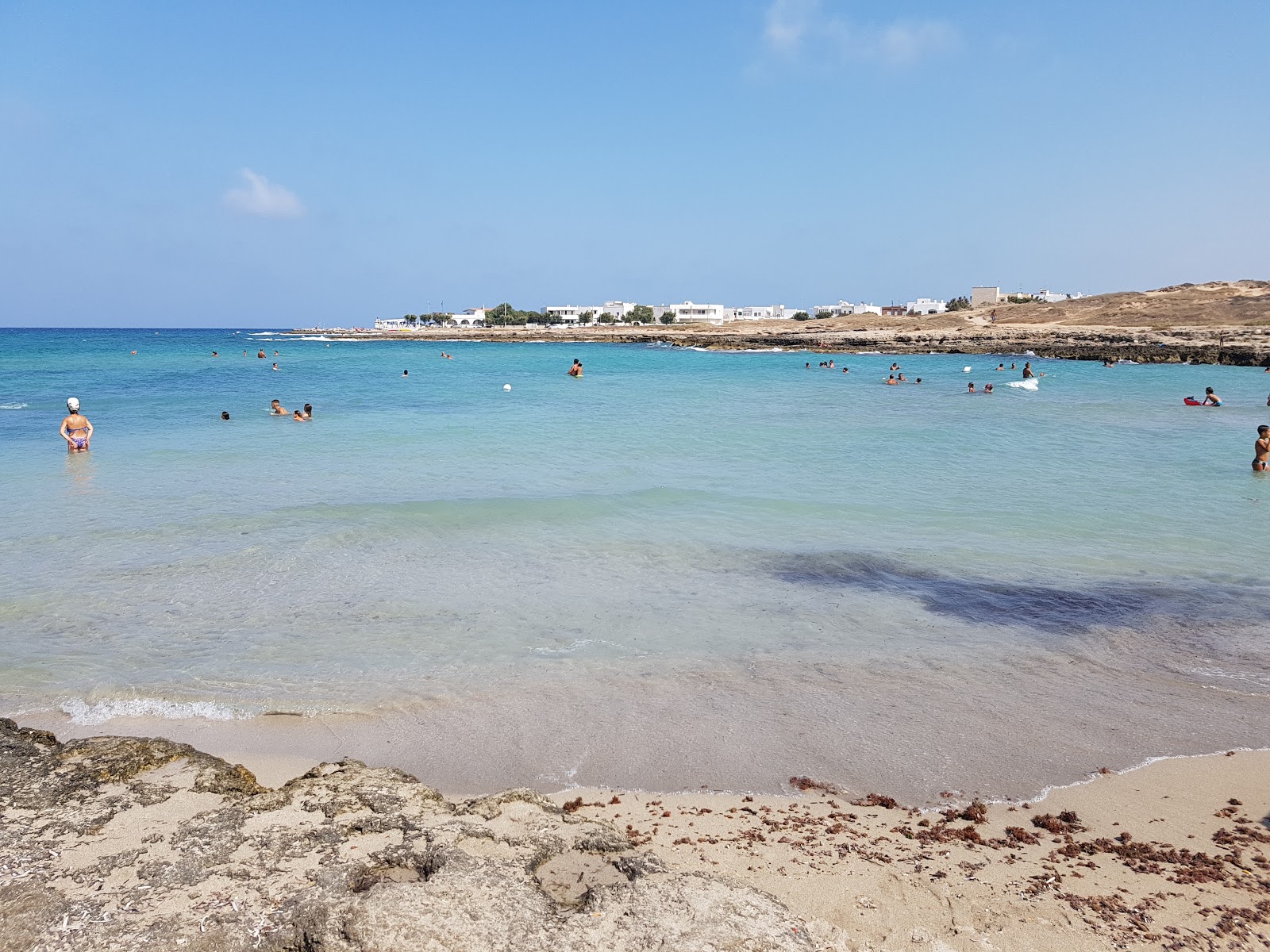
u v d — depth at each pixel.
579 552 13.08
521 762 7.06
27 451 22.59
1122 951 4.84
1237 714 7.96
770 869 5.59
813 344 104.12
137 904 4.72
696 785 6.73
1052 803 6.52
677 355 96.31
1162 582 11.80
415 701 8.11
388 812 5.80
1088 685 8.58
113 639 9.55
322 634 9.73
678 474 19.59
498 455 22.25
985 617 10.45
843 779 6.84
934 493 17.67
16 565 12.17
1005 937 4.94
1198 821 6.27
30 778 6.10
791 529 14.54
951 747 7.32
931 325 114.75
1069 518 15.44
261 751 7.18
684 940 4.55
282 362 77.12
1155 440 26.31
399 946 4.41
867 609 10.69
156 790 6.01
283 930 4.54
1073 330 90.00
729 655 9.23
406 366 72.00
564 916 4.74
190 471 19.66
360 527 14.41
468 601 10.86
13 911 4.61
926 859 5.74
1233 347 67.50
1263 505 16.66
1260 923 5.09
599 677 8.65
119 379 51.69
